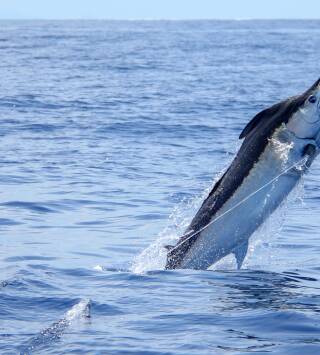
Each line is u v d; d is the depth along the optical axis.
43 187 39.28
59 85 97.31
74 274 23.62
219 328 18.11
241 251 23.70
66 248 27.77
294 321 18.52
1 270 24.02
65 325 18.12
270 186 23.20
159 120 65.38
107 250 27.61
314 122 22.69
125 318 18.91
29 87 93.56
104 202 36.22
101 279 22.94
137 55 159.50
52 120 64.69
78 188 39.16
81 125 61.97
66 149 50.91
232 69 128.88
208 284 22.17
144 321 18.62
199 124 62.94
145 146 52.56
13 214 33.50
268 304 20.09
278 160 23.03
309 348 16.66
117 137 56.41
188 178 41.94
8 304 20.02
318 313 19.19
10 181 40.62
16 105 75.31
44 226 31.50
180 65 136.12
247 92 91.31
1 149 50.56
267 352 16.42
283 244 28.41
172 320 18.69
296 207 35.44
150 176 42.50
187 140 55.22
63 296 20.88
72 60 143.12
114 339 17.25
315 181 41.72
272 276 23.42
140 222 32.47
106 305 19.94
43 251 27.12
